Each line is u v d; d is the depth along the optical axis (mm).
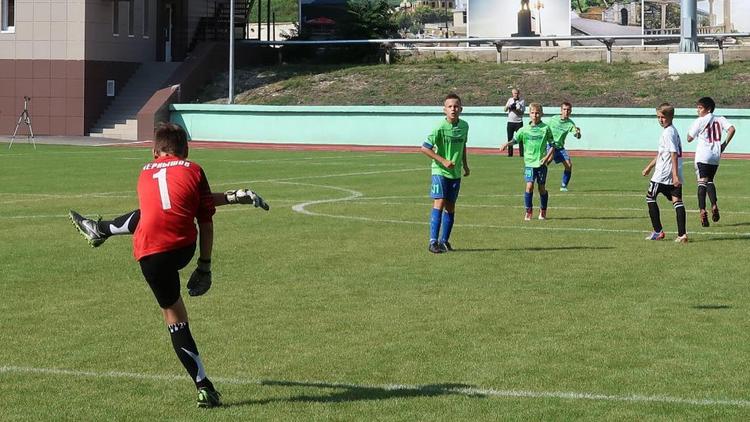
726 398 9398
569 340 11562
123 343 11484
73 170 35469
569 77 59906
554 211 24031
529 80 59844
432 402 9320
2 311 13125
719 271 15922
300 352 11078
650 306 13352
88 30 59438
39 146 50719
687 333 11859
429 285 14812
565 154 28781
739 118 49000
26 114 53375
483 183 31219
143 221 9117
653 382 9906
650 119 50531
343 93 60656
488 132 52906
